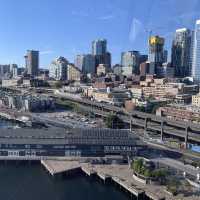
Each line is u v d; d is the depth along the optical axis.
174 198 199.12
